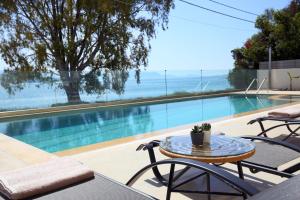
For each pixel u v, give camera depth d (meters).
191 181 2.92
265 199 1.08
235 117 8.48
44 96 13.72
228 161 2.70
